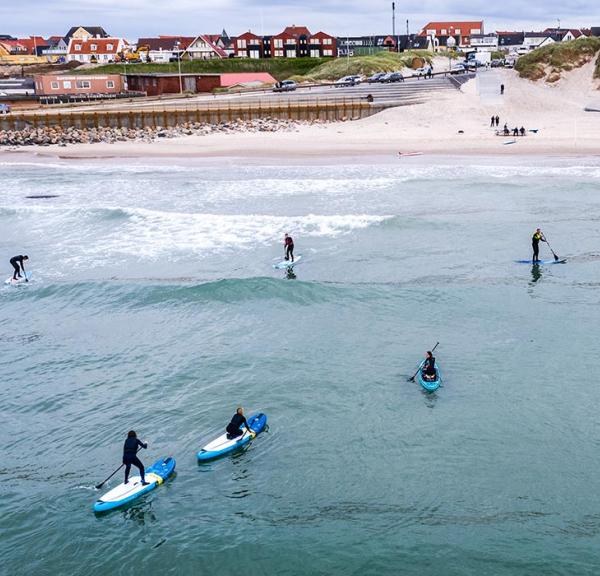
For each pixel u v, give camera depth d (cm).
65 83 11419
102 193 5253
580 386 2128
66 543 1544
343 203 4644
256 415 1991
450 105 8475
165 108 8719
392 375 2256
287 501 1653
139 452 1892
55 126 8388
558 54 10456
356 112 8600
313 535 1524
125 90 11938
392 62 13150
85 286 3189
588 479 1677
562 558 1413
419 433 1909
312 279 3209
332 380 2239
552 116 8294
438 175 5469
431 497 1636
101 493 1720
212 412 2080
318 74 12762
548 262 3306
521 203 4469
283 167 6112
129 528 1583
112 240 3991
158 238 3981
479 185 5006
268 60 14525
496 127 7756
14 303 3064
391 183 5197
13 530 1591
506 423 1938
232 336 2638
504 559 1418
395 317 2739
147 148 7394
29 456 1898
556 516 1547
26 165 6694
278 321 2758
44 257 3722
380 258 3478
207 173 5947
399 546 1474
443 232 3872
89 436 1988
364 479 1720
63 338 2688
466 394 2109
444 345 2466
